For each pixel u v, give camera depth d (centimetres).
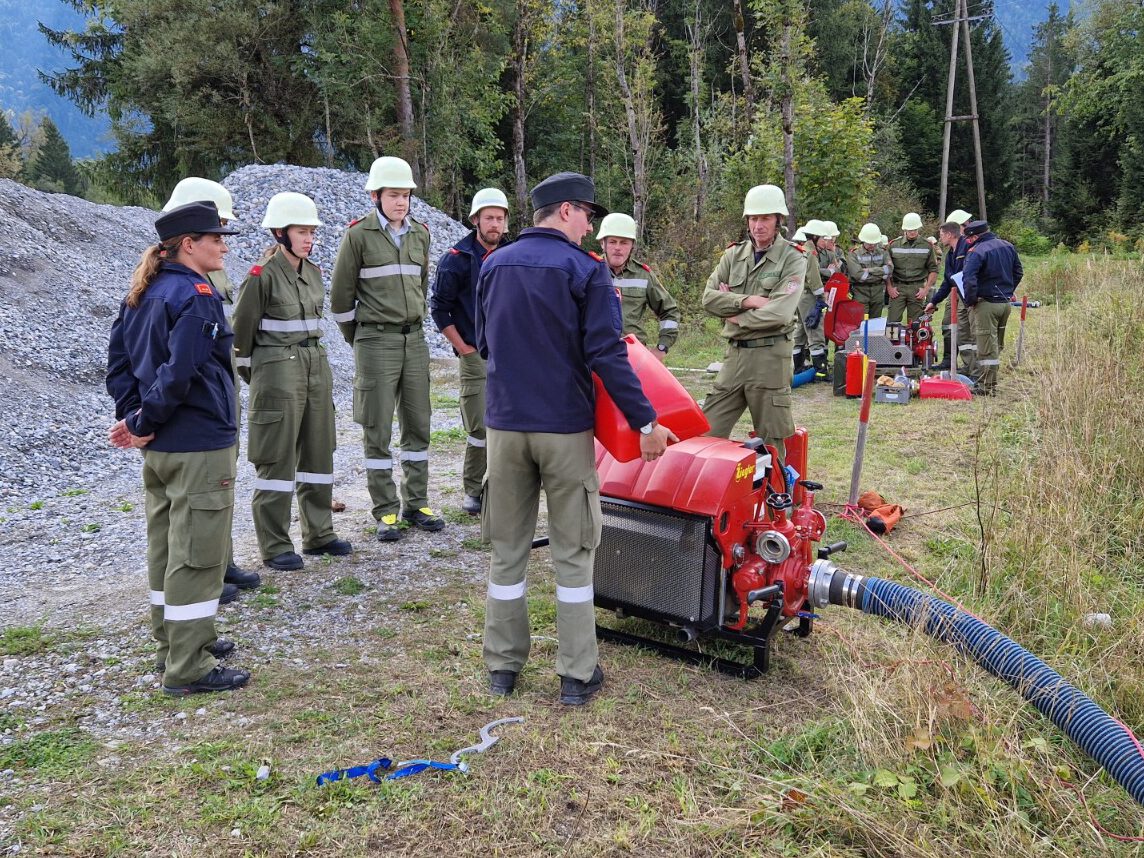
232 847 262
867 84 3806
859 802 275
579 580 347
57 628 418
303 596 462
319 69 2669
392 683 366
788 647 398
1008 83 5309
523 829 271
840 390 1009
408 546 545
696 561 367
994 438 748
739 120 2734
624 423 335
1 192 1202
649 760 309
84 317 1016
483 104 2950
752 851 263
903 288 1223
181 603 349
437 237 1864
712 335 1459
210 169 2917
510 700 352
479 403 591
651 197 2744
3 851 257
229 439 353
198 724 333
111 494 664
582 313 334
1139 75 3350
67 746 316
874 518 553
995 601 420
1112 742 281
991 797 272
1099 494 526
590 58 2969
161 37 2641
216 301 344
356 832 269
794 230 1705
